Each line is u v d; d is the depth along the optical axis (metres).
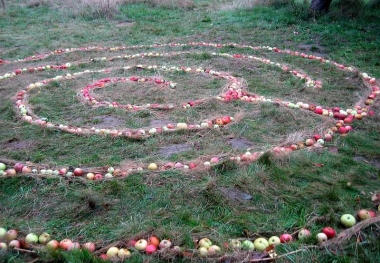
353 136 5.37
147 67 9.06
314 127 5.74
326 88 7.68
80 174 4.59
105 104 6.82
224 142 5.42
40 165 4.81
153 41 11.79
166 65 9.33
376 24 12.48
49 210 4.03
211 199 4.10
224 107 6.64
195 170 4.57
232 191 4.23
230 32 12.61
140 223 3.74
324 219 3.74
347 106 6.73
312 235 3.47
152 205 4.03
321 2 13.60
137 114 6.41
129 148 5.25
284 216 3.85
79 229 3.74
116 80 8.17
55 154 5.14
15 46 11.42
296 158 4.80
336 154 4.99
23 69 9.02
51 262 3.29
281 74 8.55
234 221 3.76
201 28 13.23
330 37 11.42
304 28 12.53
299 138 5.36
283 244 3.41
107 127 5.98
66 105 6.86
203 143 5.38
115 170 4.63
